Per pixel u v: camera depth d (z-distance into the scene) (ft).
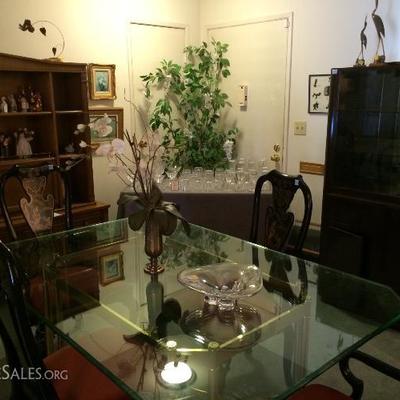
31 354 3.95
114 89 12.26
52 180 10.63
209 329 5.27
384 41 10.30
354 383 5.20
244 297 5.68
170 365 4.68
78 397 4.87
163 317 5.49
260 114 13.25
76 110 10.90
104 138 12.08
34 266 6.95
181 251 7.52
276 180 7.83
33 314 5.71
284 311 5.70
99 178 12.50
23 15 10.49
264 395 4.30
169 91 13.53
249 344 5.02
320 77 11.63
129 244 7.86
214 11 13.75
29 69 9.62
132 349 4.94
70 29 11.32
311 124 12.09
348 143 9.71
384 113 9.17
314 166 12.19
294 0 11.84
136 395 4.24
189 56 13.93
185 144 13.08
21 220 9.97
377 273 9.36
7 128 10.58
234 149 14.03
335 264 10.06
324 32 11.37
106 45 12.05
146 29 12.80
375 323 5.44
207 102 13.85
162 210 6.08
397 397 6.95
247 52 13.20
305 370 4.64
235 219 11.18
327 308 5.81
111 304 5.82
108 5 11.91
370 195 9.29
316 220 12.35
